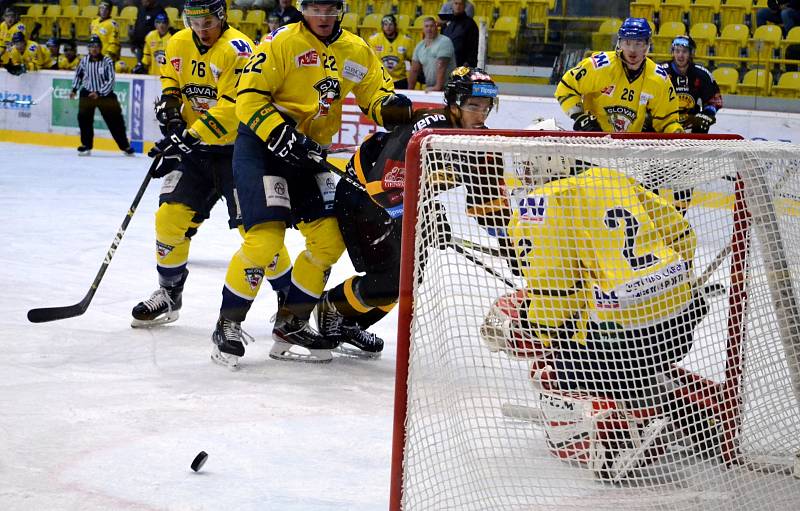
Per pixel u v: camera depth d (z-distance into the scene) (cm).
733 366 948
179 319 1659
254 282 1366
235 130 1528
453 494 825
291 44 1348
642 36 1961
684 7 4006
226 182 1548
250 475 936
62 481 902
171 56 1567
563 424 888
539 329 885
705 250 939
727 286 978
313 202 1410
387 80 1455
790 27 3778
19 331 1498
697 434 910
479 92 1276
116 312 1675
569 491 858
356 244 1395
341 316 1442
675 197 927
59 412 1118
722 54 3984
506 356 872
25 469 929
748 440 931
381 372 1395
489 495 830
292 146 1324
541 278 881
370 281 1399
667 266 913
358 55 1409
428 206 819
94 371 1309
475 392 863
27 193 3278
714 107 2519
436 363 835
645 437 909
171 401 1184
